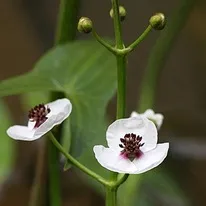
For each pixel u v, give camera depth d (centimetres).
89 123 49
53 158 51
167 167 75
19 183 81
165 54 59
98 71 51
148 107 59
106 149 41
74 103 50
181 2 58
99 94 50
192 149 78
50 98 51
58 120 43
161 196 68
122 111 43
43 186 53
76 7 51
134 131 42
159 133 79
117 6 42
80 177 74
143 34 42
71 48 51
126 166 41
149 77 60
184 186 84
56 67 51
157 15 42
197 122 84
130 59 96
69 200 80
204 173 87
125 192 55
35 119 43
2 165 59
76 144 48
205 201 87
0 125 60
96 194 79
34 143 79
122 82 43
